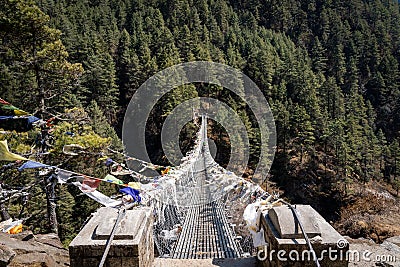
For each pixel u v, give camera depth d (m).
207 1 68.44
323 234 2.59
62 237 11.74
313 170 30.06
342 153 29.52
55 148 8.27
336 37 68.75
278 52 52.66
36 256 3.35
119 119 33.03
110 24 53.84
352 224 14.45
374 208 20.34
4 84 9.29
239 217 7.67
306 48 71.88
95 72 32.81
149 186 5.29
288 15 79.75
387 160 35.22
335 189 28.70
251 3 80.75
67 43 38.47
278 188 26.86
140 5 63.00
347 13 83.88
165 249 5.95
